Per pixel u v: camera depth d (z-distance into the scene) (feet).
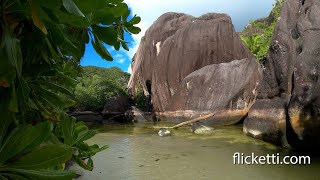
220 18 80.69
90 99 77.05
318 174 21.61
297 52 31.86
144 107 82.12
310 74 27.30
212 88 61.46
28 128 2.47
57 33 3.01
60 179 2.52
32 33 2.90
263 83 38.40
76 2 2.50
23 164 2.43
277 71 34.76
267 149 31.14
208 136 42.52
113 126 62.23
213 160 27.12
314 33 29.66
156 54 88.74
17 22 2.53
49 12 2.45
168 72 78.84
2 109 2.42
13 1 2.43
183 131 49.93
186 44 78.64
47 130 2.50
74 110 75.92
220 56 76.64
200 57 76.84
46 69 3.28
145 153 30.78
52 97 3.84
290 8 37.01
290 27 35.32
